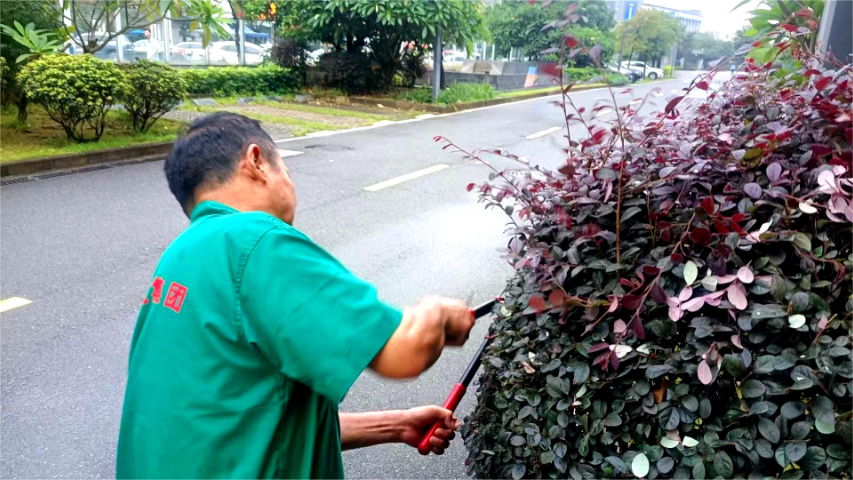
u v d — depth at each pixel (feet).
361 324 3.92
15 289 14.89
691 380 4.72
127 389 4.36
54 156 27.12
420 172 28.35
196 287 4.10
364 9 51.90
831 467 3.98
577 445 5.28
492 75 71.41
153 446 4.04
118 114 36.19
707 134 5.67
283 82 57.93
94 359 11.93
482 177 27.35
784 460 4.09
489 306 5.86
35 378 11.25
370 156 31.94
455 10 53.06
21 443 9.55
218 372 3.98
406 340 4.00
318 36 57.98
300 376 3.90
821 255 4.58
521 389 5.61
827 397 4.09
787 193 4.86
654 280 4.72
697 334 4.52
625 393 4.95
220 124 4.72
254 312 3.93
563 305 5.01
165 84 32.81
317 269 4.00
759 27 9.47
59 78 28.68
